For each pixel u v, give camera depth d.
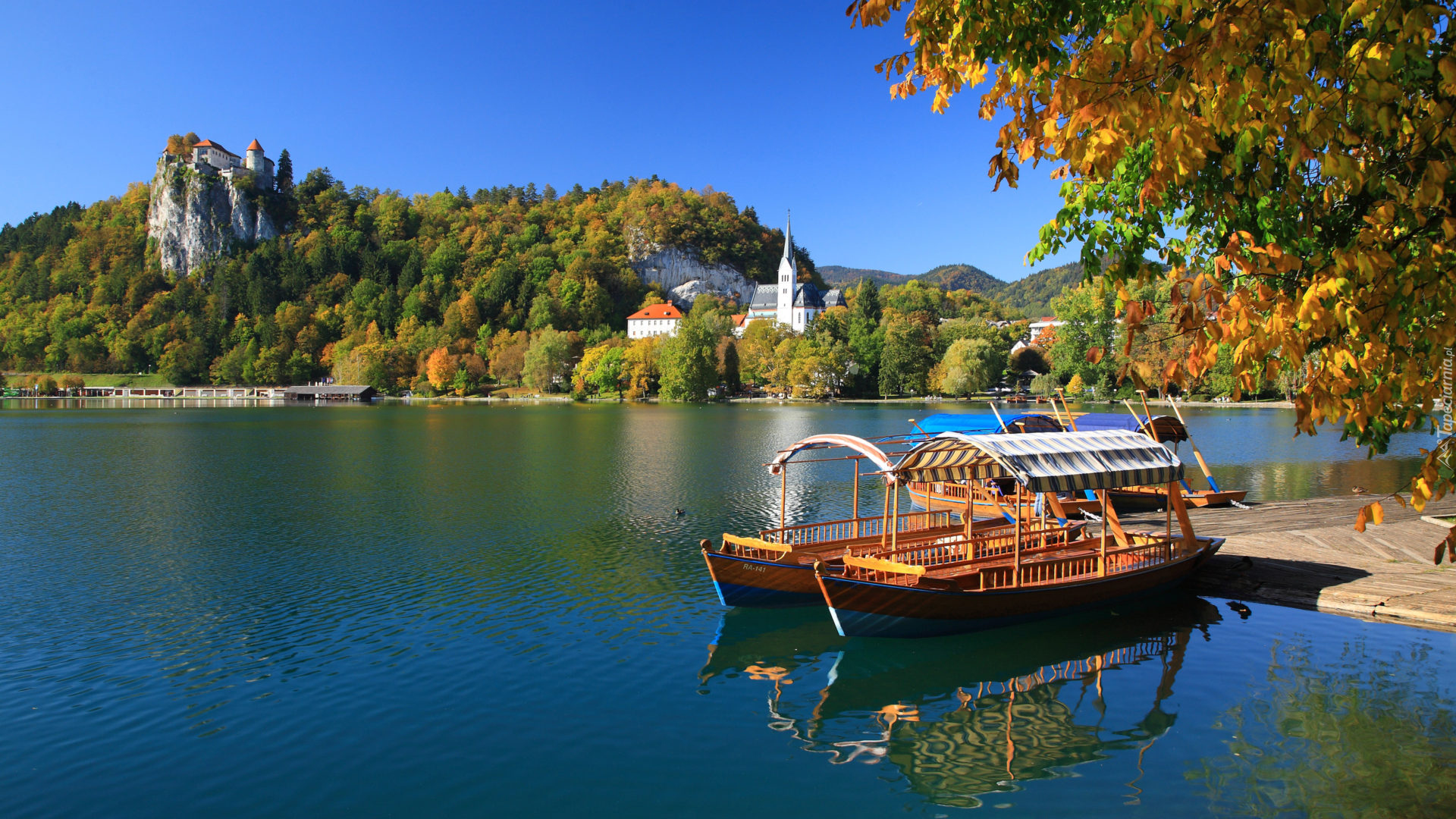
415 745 14.25
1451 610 19.31
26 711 15.47
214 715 15.34
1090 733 14.72
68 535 31.61
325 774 13.23
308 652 18.69
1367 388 6.67
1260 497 39.59
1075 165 6.79
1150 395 118.88
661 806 12.31
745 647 19.25
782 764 13.66
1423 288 5.92
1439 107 5.86
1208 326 6.03
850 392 177.50
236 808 12.18
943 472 23.72
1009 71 7.62
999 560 22.50
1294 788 12.65
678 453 63.97
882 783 13.01
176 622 20.81
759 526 33.31
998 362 159.25
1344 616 20.39
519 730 14.84
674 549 29.14
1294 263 5.73
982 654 18.75
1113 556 22.88
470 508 37.66
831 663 18.30
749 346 188.88
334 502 39.44
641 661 18.34
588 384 192.62
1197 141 5.87
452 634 19.97
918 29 7.69
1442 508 32.34
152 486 44.72
